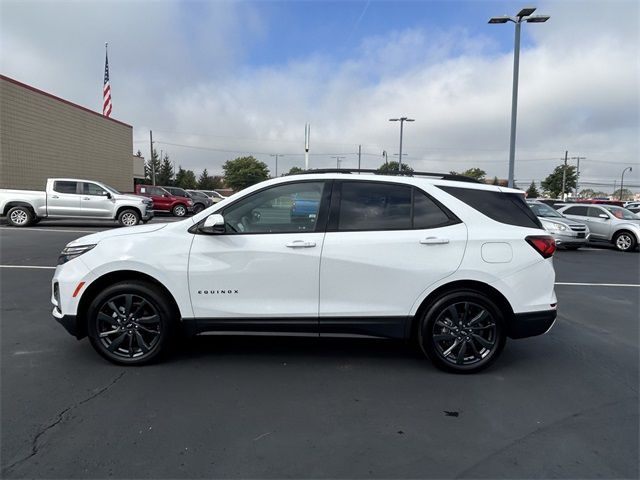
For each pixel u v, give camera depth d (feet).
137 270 13.57
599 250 52.42
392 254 13.50
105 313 13.85
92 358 14.64
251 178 309.42
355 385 13.05
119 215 60.29
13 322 18.34
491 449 9.89
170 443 9.87
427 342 13.79
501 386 13.16
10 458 9.21
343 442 10.06
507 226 13.94
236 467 9.07
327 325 13.66
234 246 13.55
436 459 9.48
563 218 51.57
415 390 12.79
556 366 14.84
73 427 10.43
